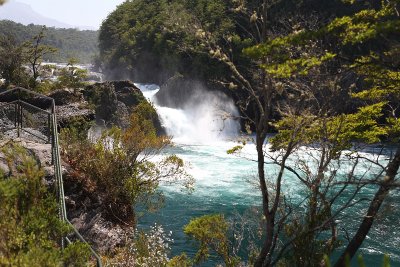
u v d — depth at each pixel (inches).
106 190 475.5
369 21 271.7
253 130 1706.4
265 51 245.3
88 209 435.8
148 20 2957.7
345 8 1445.6
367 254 546.0
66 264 203.2
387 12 300.8
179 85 2021.4
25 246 202.1
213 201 757.9
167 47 2354.8
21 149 297.1
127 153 528.7
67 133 506.3
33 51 1550.2
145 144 548.4
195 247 552.4
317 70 305.7
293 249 351.6
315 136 402.0
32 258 186.2
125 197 501.7
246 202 756.6
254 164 1066.7
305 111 344.2
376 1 895.1
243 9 343.9
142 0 3496.6
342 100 367.6
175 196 774.5
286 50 297.0
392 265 521.3
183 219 660.1
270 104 327.9
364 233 365.1
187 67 2161.7
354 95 408.2
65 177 425.1
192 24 344.8
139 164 548.4
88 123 722.2
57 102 1033.5
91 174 472.4
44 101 1002.7
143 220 641.0
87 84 1446.9
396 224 580.7
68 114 820.6
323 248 358.0
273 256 439.5
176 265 380.2
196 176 932.6
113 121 1285.7
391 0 295.4
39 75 1569.9
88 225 419.5
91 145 517.7
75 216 416.5
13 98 1016.9
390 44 285.7
